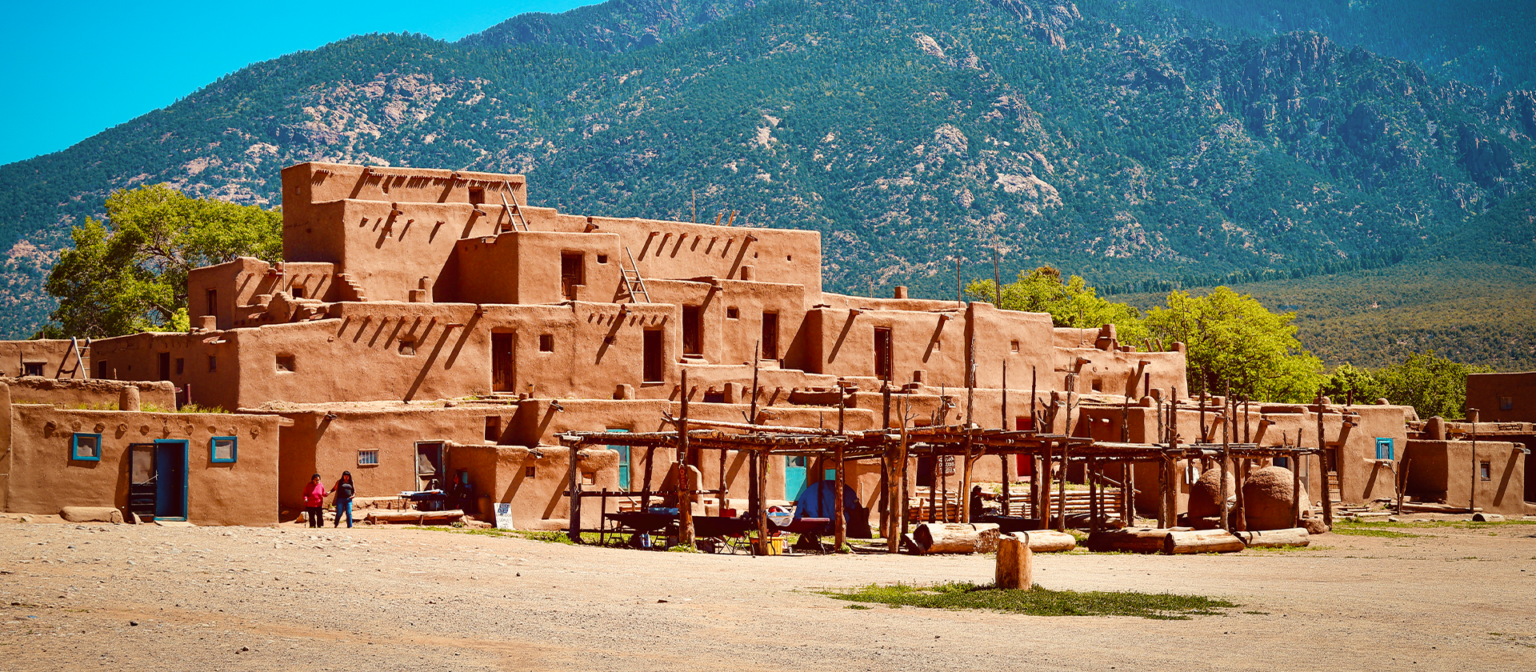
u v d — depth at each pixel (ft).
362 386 137.18
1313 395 276.21
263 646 52.24
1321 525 132.98
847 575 84.17
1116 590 77.05
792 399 162.81
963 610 67.62
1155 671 52.21
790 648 55.52
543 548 98.99
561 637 56.80
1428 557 105.09
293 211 157.89
